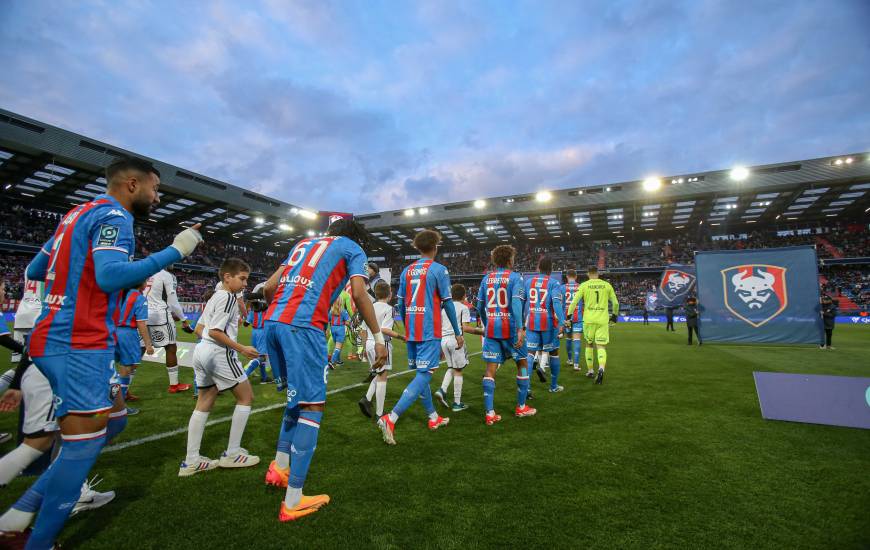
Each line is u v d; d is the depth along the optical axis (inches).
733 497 93.3
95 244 68.3
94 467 113.4
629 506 89.4
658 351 398.6
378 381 169.6
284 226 1448.1
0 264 1049.5
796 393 162.6
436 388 240.4
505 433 144.9
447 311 152.9
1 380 122.7
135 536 78.1
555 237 1737.2
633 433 141.7
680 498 93.0
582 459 117.8
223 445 133.5
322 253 98.5
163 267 70.6
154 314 216.1
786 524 81.5
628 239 1718.8
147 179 78.7
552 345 221.6
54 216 1222.3
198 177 1075.3
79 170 911.0
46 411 80.7
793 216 1369.3
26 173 924.6
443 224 1480.1
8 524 67.2
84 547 74.3
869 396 149.5
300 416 90.6
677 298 924.6
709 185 1093.1
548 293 223.8
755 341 442.6
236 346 113.8
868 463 112.3
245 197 1192.2
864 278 1274.6
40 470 86.2
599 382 238.1
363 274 96.9
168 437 141.0
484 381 163.3
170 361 220.2
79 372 68.1
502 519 84.4
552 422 158.2
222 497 95.3
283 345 91.7
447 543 75.8
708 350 405.7
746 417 160.4
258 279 1702.8
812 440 131.6
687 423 152.9
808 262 435.5
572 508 88.8
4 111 747.4
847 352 381.1
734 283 455.8
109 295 72.6
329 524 82.8
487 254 1859.0
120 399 89.0
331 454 123.7
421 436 142.3
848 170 971.9
